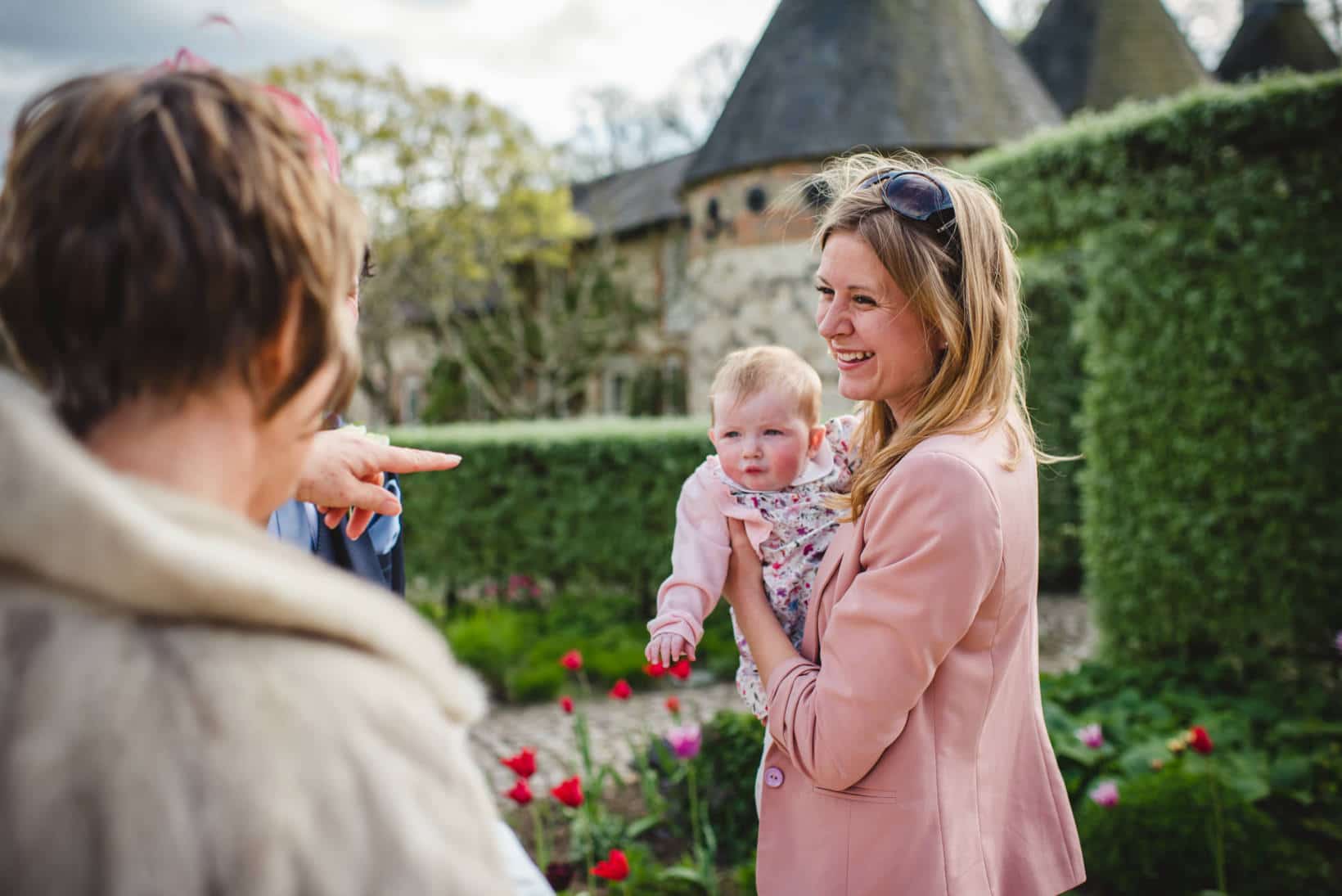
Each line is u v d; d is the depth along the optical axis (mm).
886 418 1746
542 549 7762
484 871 614
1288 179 4551
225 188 643
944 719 1391
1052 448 8789
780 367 1813
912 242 1435
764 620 1635
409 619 683
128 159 632
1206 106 4617
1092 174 5105
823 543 1699
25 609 546
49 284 633
